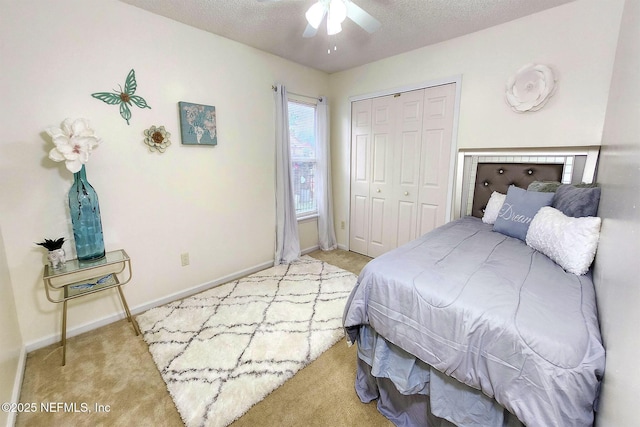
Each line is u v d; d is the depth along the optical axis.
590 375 0.82
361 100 3.38
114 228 2.14
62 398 1.48
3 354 1.41
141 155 2.20
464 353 1.03
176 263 2.51
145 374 1.65
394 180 3.22
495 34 2.32
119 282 2.04
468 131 2.59
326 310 2.30
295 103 3.35
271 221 3.23
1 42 1.61
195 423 1.34
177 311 2.30
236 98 2.73
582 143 2.03
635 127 1.00
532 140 2.24
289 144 3.19
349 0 1.75
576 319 0.96
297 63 3.23
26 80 1.70
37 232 1.82
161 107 2.26
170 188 2.39
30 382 1.58
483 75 2.43
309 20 1.69
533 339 0.89
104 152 2.03
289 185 3.27
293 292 2.61
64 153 1.66
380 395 1.42
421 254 1.57
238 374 1.64
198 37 2.40
